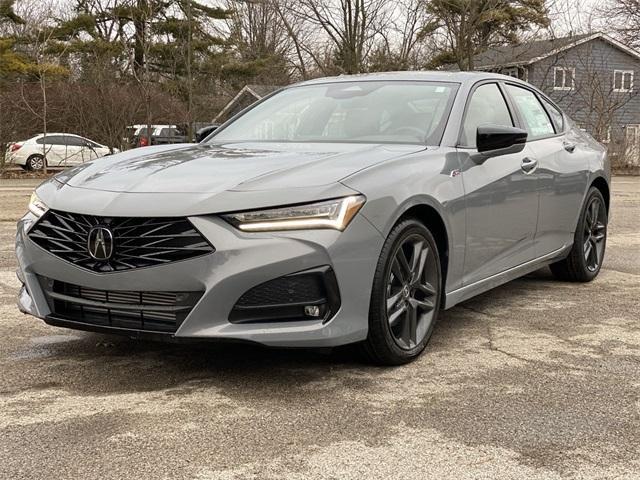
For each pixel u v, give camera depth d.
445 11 19.55
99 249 3.26
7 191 15.10
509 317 4.73
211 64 30.09
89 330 3.41
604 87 29.23
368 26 22.58
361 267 3.32
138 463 2.57
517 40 22.17
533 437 2.82
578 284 5.83
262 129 4.72
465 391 3.32
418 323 3.83
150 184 3.42
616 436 2.84
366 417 3.01
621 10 31.80
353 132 4.36
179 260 3.15
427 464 2.58
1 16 30.31
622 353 3.94
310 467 2.55
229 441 2.76
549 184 5.05
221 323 3.14
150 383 3.42
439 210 3.82
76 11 30.52
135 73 25.19
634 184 19.62
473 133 4.40
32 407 3.10
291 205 3.19
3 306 4.91
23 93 23.14
